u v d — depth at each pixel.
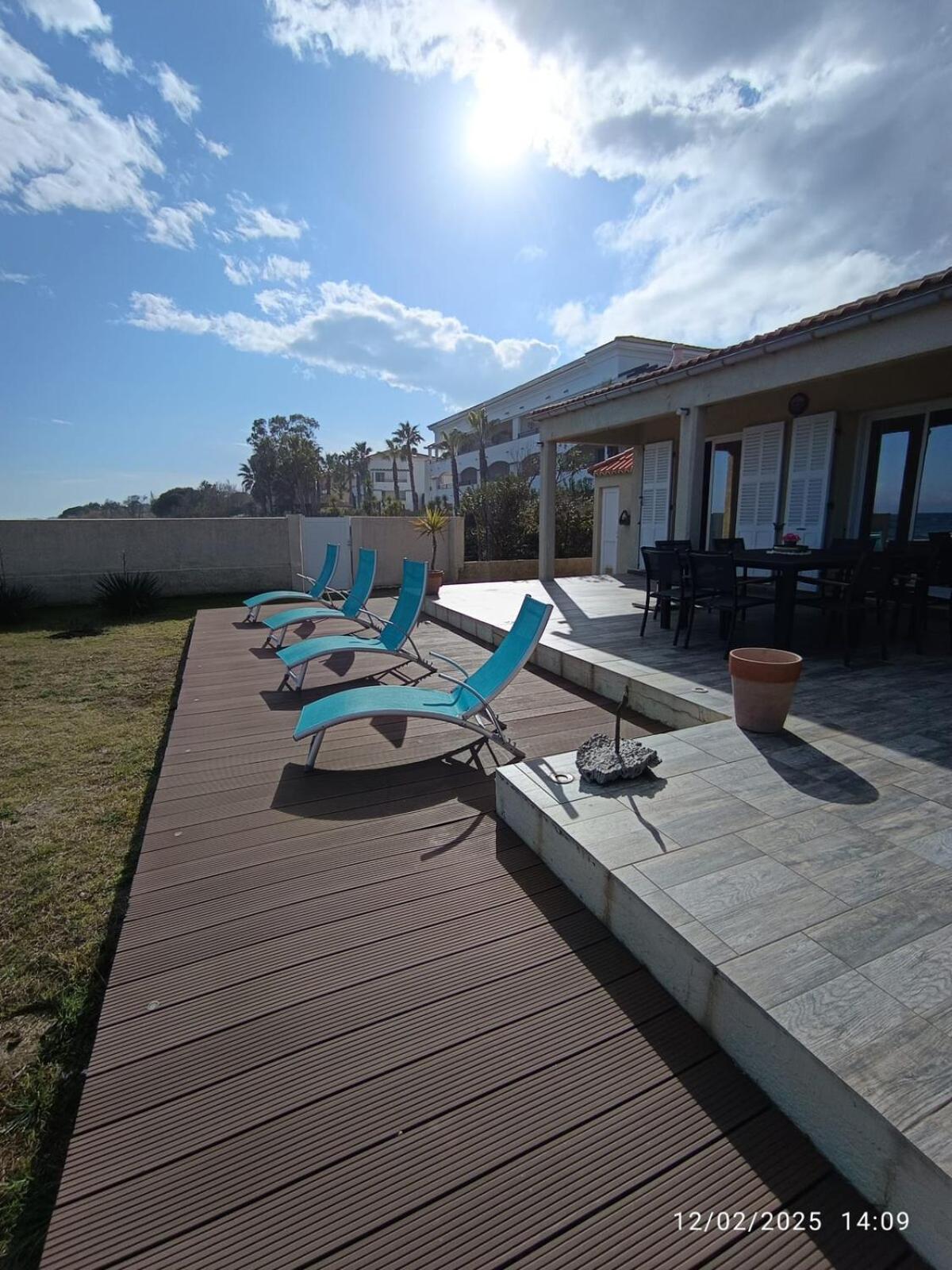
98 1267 1.23
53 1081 1.80
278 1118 1.54
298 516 13.10
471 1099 1.58
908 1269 1.21
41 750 4.44
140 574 11.68
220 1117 1.54
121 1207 1.34
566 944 2.14
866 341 5.21
